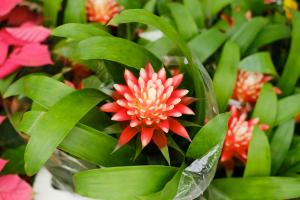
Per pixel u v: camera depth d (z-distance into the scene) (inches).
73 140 22.5
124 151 23.2
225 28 31.0
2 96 27.3
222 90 27.5
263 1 32.7
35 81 24.0
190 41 28.9
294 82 29.5
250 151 25.0
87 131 22.7
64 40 27.6
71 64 27.4
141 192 22.1
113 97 23.2
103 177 21.7
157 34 28.8
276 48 32.7
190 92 24.6
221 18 32.0
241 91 29.2
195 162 23.0
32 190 26.2
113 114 23.7
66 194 25.9
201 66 25.5
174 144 23.2
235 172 28.1
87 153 22.6
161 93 22.4
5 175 26.2
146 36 28.9
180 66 25.7
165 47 26.9
